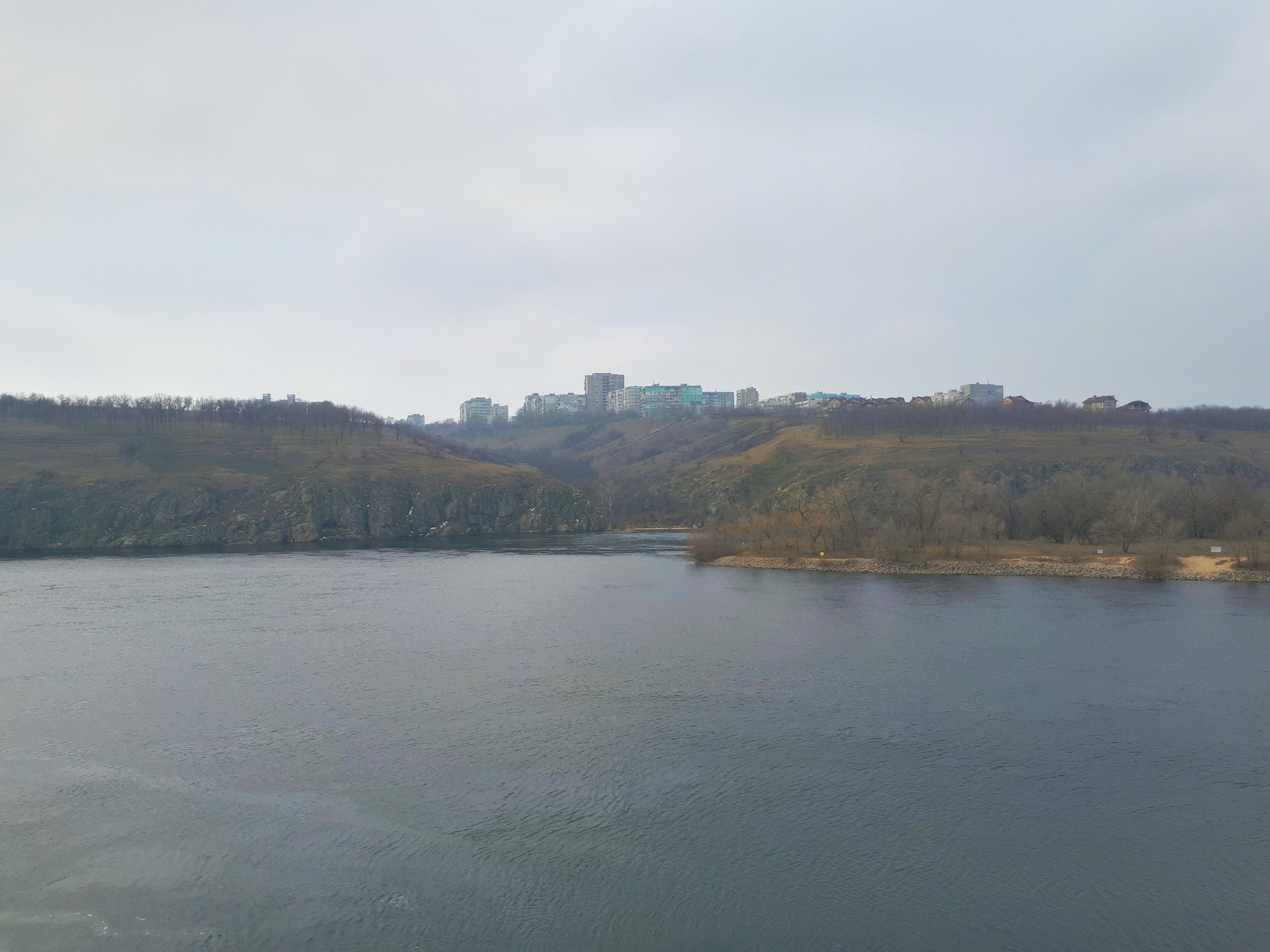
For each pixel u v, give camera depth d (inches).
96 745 1966.0
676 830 1549.0
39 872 1382.9
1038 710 2203.5
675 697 2338.8
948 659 2738.7
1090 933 1232.2
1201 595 3946.9
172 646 3011.8
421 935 1222.3
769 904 1307.8
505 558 6555.1
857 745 1959.9
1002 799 1667.1
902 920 1266.0
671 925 1253.1
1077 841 1502.2
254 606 3969.0
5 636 3203.7
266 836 1513.3
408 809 1628.9
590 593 4394.7
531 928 1245.1
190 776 1784.0
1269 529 4867.1
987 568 4872.0
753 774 1795.0
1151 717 2139.5
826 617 3528.5
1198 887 1350.9
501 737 2016.5
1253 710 2190.0
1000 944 1208.2
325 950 1185.4
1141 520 5027.1
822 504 6181.1
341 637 3181.6
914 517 5620.1
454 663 2743.6
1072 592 4089.6
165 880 1363.2
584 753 1913.1
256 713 2202.3
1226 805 1633.9
